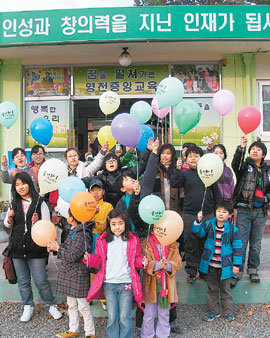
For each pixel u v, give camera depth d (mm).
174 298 3318
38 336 3537
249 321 3762
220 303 4004
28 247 3709
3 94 6926
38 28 5883
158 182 4004
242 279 4238
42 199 3857
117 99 4422
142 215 3139
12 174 4410
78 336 3512
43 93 6977
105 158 3930
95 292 3152
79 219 3168
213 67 6871
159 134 7191
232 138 6805
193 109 3977
